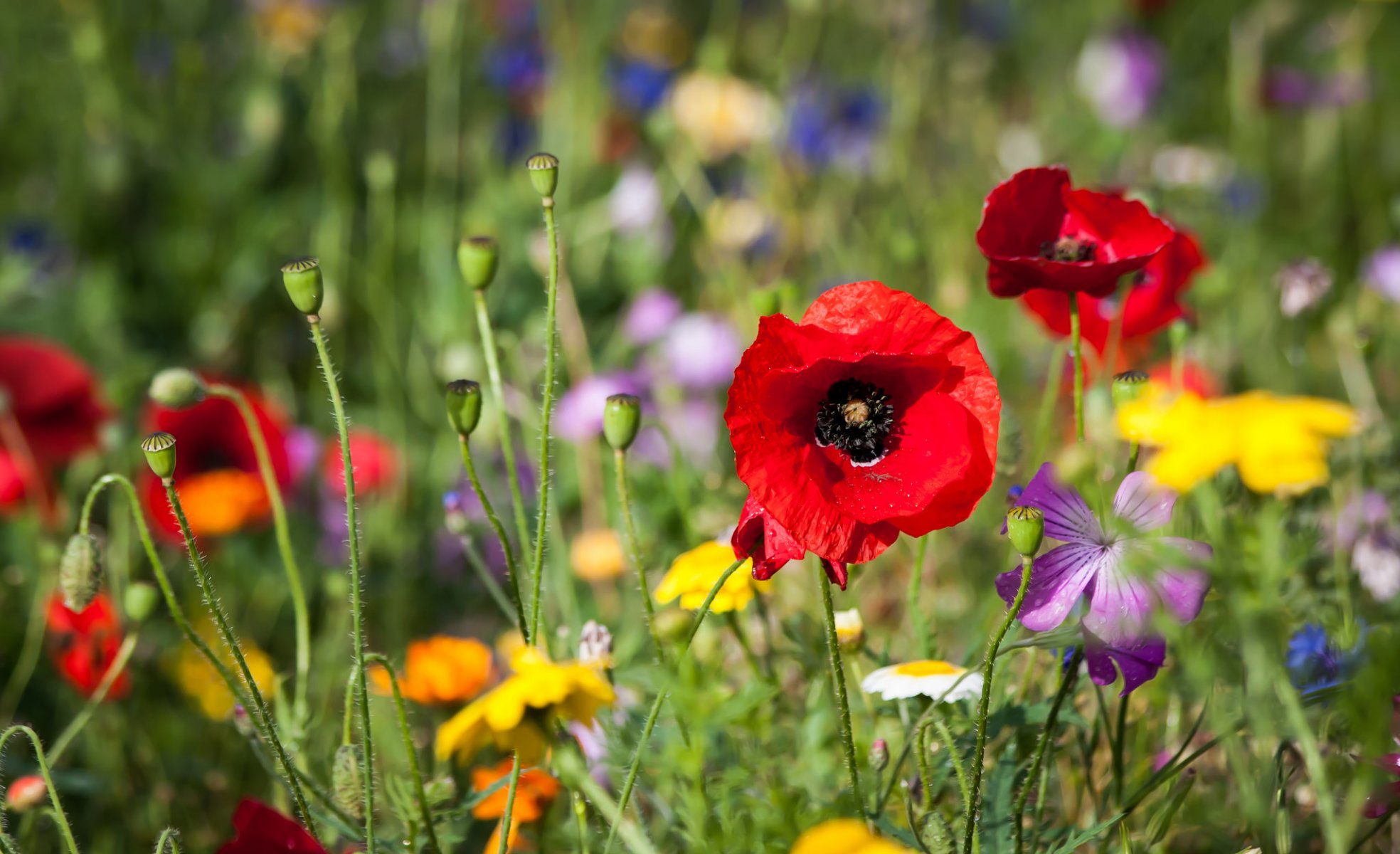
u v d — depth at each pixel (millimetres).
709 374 1547
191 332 1874
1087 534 988
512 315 1754
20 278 1741
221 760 1256
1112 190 1189
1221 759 1103
